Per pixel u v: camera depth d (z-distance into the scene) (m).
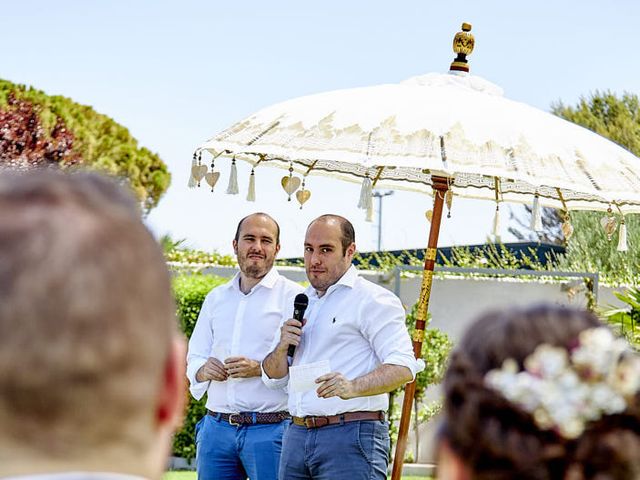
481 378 1.24
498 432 1.21
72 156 21.36
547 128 5.09
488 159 4.73
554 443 1.19
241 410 5.34
